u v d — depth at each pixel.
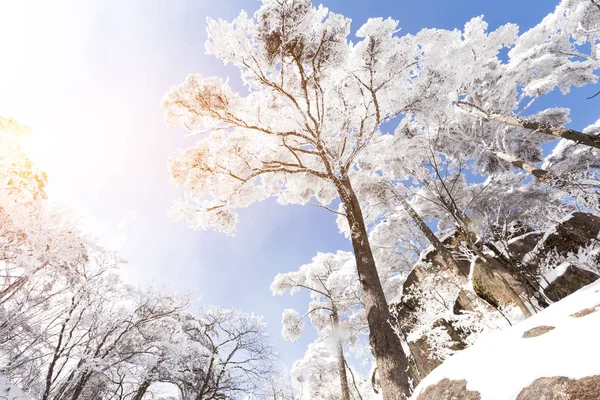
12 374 6.30
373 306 5.31
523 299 5.93
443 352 5.27
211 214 8.13
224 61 6.95
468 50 9.51
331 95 7.67
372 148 10.20
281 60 6.89
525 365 1.64
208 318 15.59
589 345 1.39
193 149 7.66
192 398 12.55
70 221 6.01
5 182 5.29
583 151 11.79
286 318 15.62
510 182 12.30
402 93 7.05
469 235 5.49
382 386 4.50
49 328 6.56
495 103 12.42
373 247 15.13
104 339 8.11
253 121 7.77
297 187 10.02
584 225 6.91
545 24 12.92
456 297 6.85
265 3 6.27
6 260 5.06
